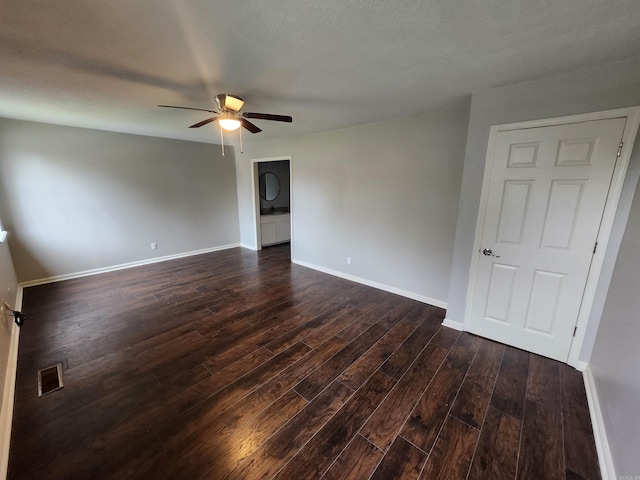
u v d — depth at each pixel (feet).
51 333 8.59
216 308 10.44
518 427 5.39
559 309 7.23
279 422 5.45
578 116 6.36
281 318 9.71
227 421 5.46
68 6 4.04
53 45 5.25
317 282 13.29
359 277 13.26
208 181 18.15
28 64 6.06
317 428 5.33
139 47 5.32
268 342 8.23
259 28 4.66
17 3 3.95
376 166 11.71
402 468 4.60
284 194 22.74
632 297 4.96
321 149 13.73
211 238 18.95
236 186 19.72
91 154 13.38
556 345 7.40
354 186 12.67
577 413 5.73
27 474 4.42
